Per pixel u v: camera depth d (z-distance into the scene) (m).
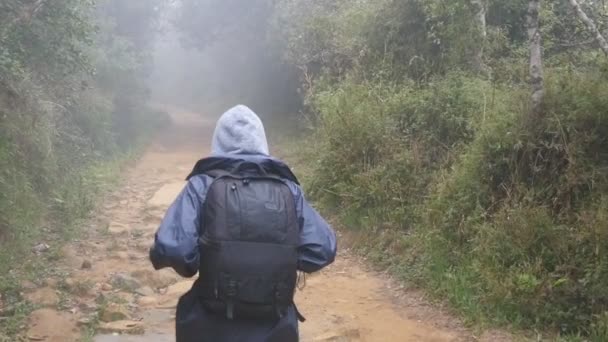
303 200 3.27
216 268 2.99
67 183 11.12
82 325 5.70
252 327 3.05
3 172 8.22
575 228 5.84
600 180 5.97
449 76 9.36
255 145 3.35
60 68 11.20
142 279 7.04
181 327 3.11
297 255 3.12
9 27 9.12
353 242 8.44
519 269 5.88
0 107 8.99
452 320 6.02
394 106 9.42
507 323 5.68
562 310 5.54
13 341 5.27
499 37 9.96
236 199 3.07
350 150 9.35
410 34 11.07
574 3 7.86
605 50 7.34
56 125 12.21
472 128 7.81
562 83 6.62
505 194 6.65
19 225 7.80
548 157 6.45
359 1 13.59
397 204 8.22
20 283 6.55
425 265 6.95
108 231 9.12
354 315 6.25
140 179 14.29
